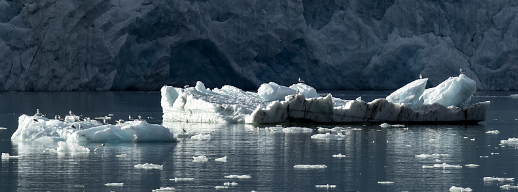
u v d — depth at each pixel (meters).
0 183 24.77
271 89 61.16
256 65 143.88
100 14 125.25
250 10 139.12
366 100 101.50
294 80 147.25
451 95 56.22
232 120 52.84
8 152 33.31
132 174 26.81
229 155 32.62
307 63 146.62
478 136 42.72
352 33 147.88
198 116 55.47
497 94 131.50
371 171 27.83
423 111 53.47
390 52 147.25
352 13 148.25
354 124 51.53
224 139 39.94
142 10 127.00
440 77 149.12
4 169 27.95
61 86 123.06
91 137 37.12
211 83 143.50
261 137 41.19
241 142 38.28
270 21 140.75
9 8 116.19
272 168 28.56
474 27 154.62
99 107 76.31
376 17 150.50
